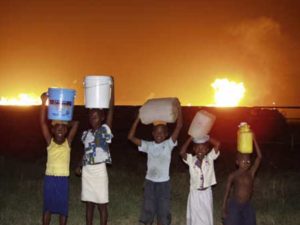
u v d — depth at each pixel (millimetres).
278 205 5004
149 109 3781
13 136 9336
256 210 4809
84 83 3873
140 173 6895
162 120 3742
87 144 3779
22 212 4703
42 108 3846
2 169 7047
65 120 3734
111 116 3971
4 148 9070
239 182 3469
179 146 8594
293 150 8602
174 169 7227
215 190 5695
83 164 3781
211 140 3686
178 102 3818
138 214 4664
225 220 3486
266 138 9242
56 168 3703
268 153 8375
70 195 5422
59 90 3691
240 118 9320
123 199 5227
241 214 3457
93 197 3742
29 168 7105
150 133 9039
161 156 3734
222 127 9258
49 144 3766
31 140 9359
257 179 6203
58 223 4289
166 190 3723
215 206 4969
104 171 3756
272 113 9383
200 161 3639
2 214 4629
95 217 4473
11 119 9430
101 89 3787
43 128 3812
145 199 3758
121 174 6711
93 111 3783
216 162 7641
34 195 5445
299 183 6043
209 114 3684
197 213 3598
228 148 8695
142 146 3783
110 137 3789
